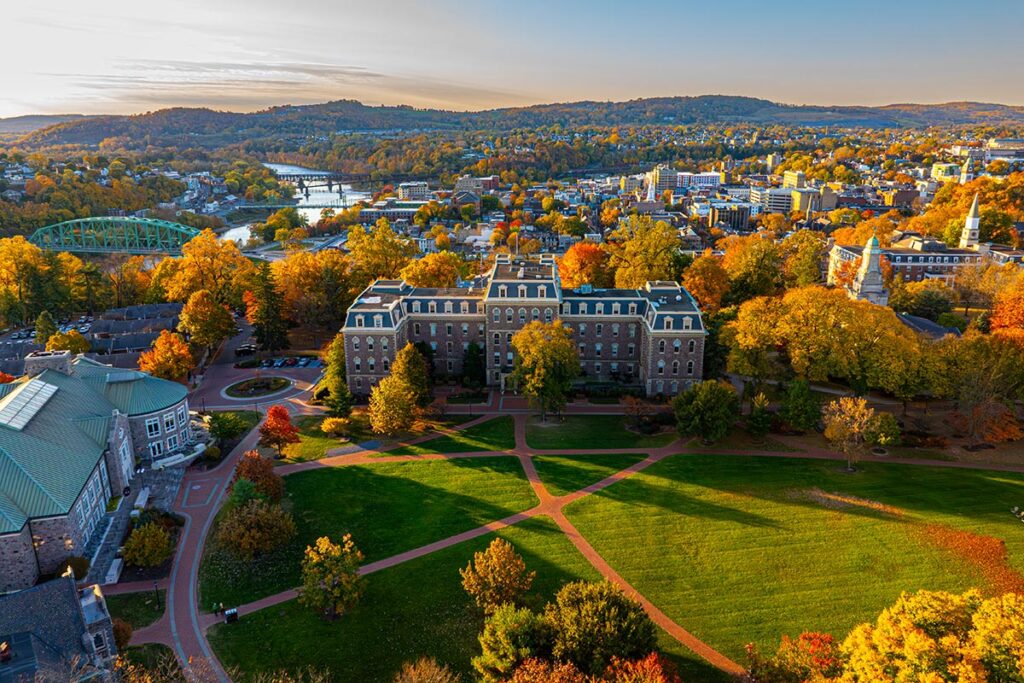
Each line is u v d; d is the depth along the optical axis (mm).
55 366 96750
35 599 54094
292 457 101562
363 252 169750
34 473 74438
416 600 70688
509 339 127312
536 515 85375
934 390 104812
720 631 65500
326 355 131250
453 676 60156
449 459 100375
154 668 61344
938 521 81375
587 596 57594
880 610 67812
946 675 42594
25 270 170000
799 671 52062
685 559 76188
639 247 165875
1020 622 44062
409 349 115000
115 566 75250
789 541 78812
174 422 101375
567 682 48281
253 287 162125
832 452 99938
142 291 189375
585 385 126062
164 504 88062
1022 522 80750
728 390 101688
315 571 66938
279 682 58375
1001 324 129625
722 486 90875
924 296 151125
